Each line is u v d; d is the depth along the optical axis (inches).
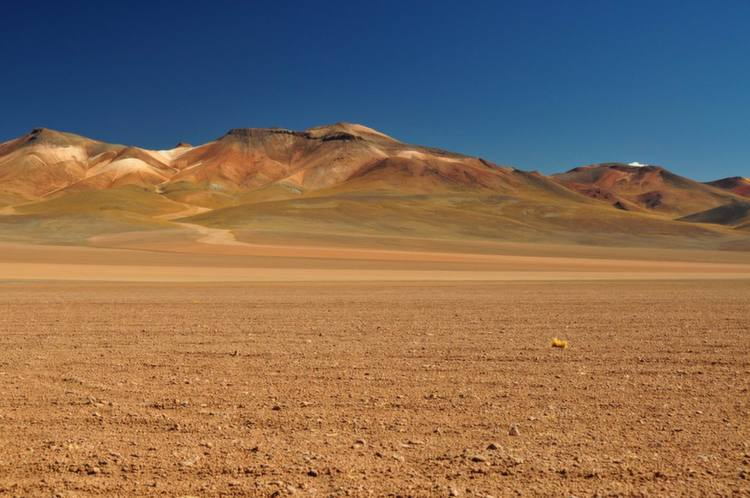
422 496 257.3
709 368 510.6
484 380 464.8
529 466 289.3
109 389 434.3
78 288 1465.3
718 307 1023.0
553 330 735.7
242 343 632.4
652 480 273.4
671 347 611.2
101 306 1016.2
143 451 308.7
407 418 366.0
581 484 269.3
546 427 349.1
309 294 1302.9
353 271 2454.5
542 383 455.5
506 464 291.9
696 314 914.1
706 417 367.9
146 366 514.3
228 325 774.5
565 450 310.7
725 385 449.7
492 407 389.7
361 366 514.6
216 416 369.4
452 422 358.3
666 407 389.7
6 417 366.3
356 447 315.3
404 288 1521.9
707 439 327.6
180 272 2257.6
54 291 1363.2
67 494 257.8
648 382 459.2
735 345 622.5
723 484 269.3
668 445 318.3
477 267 2893.7
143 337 673.0
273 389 435.5
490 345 621.3
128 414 372.8
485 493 260.1
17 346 614.2
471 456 300.8
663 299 1188.5
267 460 296.7
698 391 431.5
